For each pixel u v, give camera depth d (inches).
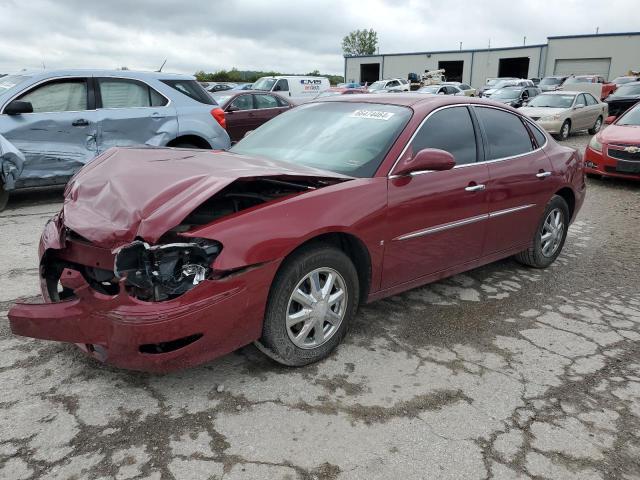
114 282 110.8
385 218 132.9
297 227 114.3
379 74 2370.8
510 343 143.3
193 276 104.0
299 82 936.9
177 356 103.4
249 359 128.0
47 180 272.2
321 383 119.4
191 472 91.4
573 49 1903.3
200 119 315.9
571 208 211.2
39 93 268.5
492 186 164.6
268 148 160.9
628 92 788.0
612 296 179.8
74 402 109.0
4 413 104.7
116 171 128.3
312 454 97.2
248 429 103.0
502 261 212.5
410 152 141.9
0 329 137.6
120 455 94.7
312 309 122.1
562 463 98.9
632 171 368.2
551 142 201.0
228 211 126.9
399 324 150.9
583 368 132.3
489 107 176.2
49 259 123.9
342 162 141.6
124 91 293.3
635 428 109.8
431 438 103.4
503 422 109.6
